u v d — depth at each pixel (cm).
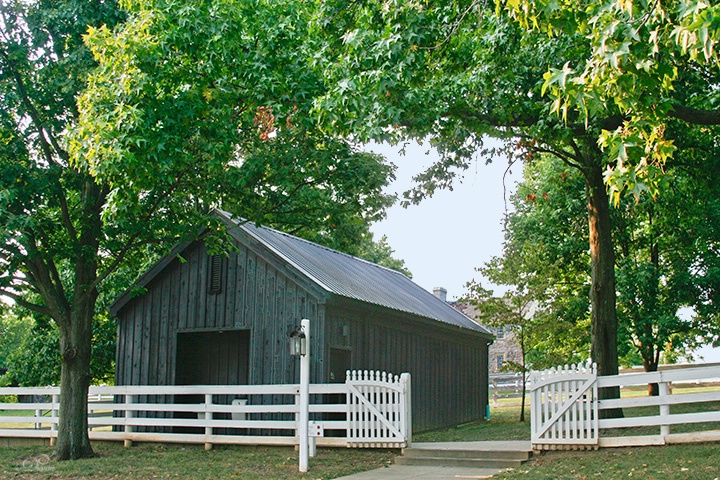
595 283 1847
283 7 1559
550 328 2453
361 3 1401
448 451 1470
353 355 1903
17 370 2617
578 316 2667
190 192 1695
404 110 1318
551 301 2592
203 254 2003
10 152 1541
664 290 2517
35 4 1562
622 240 2608
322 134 1652
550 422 1412
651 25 784
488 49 1411
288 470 1397
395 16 1276
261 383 1850
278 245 2023
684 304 2520
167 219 1669
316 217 1884
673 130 1794
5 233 1405
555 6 831
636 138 759
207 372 2039
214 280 1969
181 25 1395
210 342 2048
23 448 1889
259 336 1875
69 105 1587
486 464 1391
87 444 1666
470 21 1398
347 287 1962
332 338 1817
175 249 2002
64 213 1641
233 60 1480
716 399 1284
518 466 1346
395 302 2161
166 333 2016
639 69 755
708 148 1889
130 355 2058
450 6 1331
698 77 1616
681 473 1093
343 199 1775
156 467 1473
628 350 2533
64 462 1572
